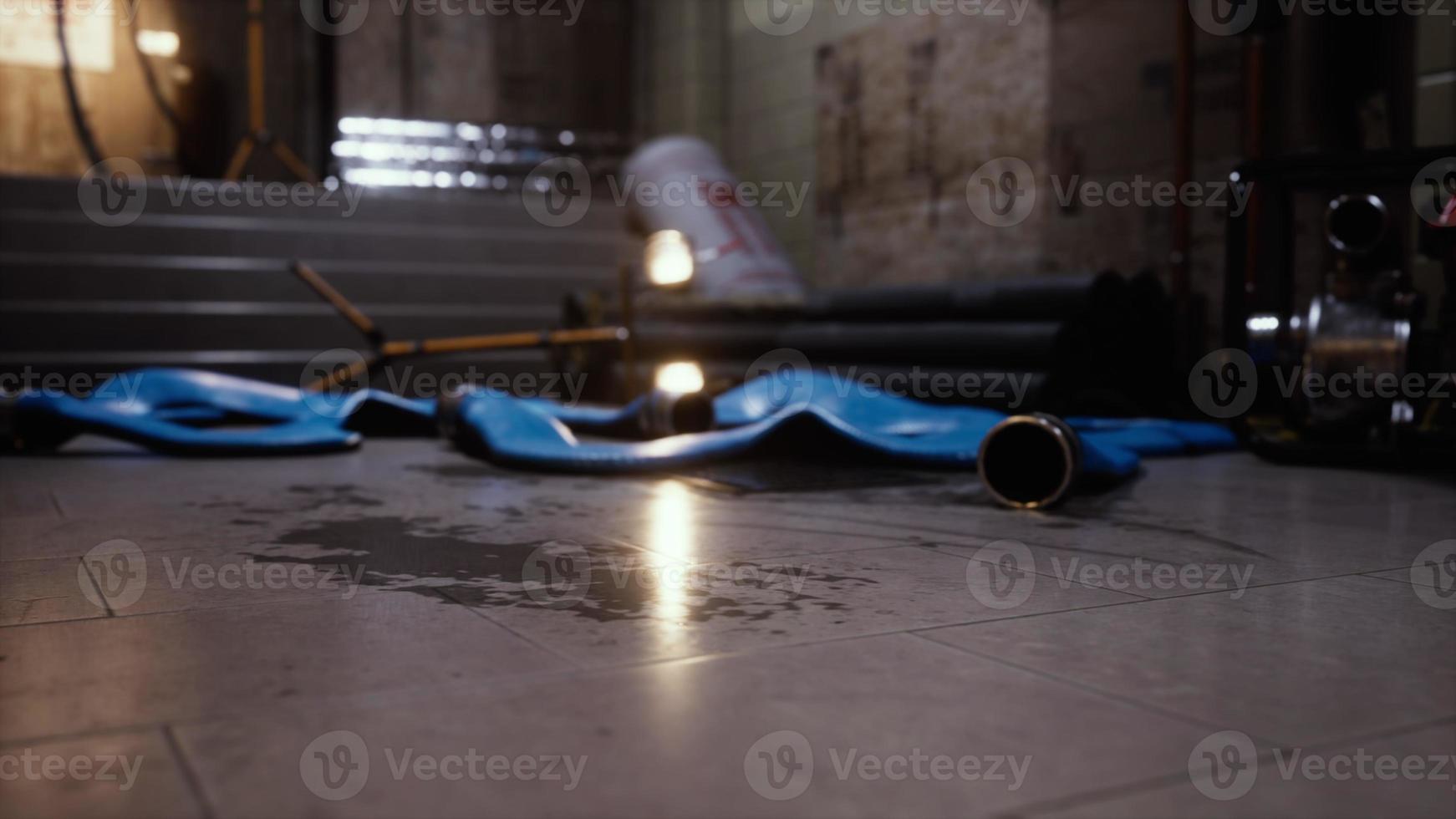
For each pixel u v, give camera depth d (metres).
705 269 6.98
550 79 9.84
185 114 9.31
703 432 3.96
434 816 1.05
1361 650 1.60
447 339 7.56
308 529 2.58
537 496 3.11
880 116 7.34
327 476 3.54
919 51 6.98
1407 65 4.51
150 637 1.65
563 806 1.07
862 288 6.02
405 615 1.79
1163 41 5.43
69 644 1.61
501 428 3.91
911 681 1.45
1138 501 3.02
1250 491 3.22
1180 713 1.33
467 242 8.03
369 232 7.76
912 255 7.14
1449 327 3.74
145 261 7.12
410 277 7.65
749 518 2.74
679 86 9.23
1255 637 1.67
